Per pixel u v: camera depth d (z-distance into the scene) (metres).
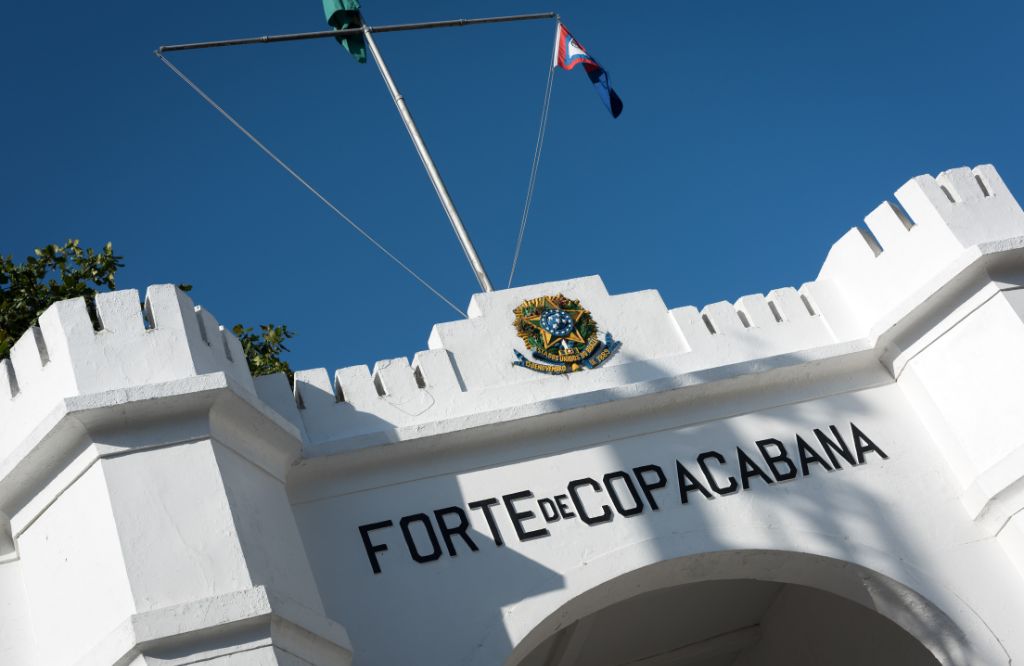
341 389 11.51
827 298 13.29
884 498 12.20
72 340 9.97
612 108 16.77
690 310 12.77
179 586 9.10
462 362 11.93
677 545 11.34
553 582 10.91
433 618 10.53
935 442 12.66
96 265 18.17
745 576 11.84
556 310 12.42
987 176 13.34
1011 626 11.78
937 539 12.09
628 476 11.64
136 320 10.20
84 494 9.56
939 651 11.88
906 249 12.95
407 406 11.51
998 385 12.25
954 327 12.59
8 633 9.88
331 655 9.69
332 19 16.73
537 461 11.52
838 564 11.77
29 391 10.14
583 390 11.99
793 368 12.50
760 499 11.85
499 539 11.02
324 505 10.86
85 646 9.27
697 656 15.45
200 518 9.45
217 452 9.84
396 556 10.75
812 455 12.25
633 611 14.02
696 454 11.95
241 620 8.94
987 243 12.38
